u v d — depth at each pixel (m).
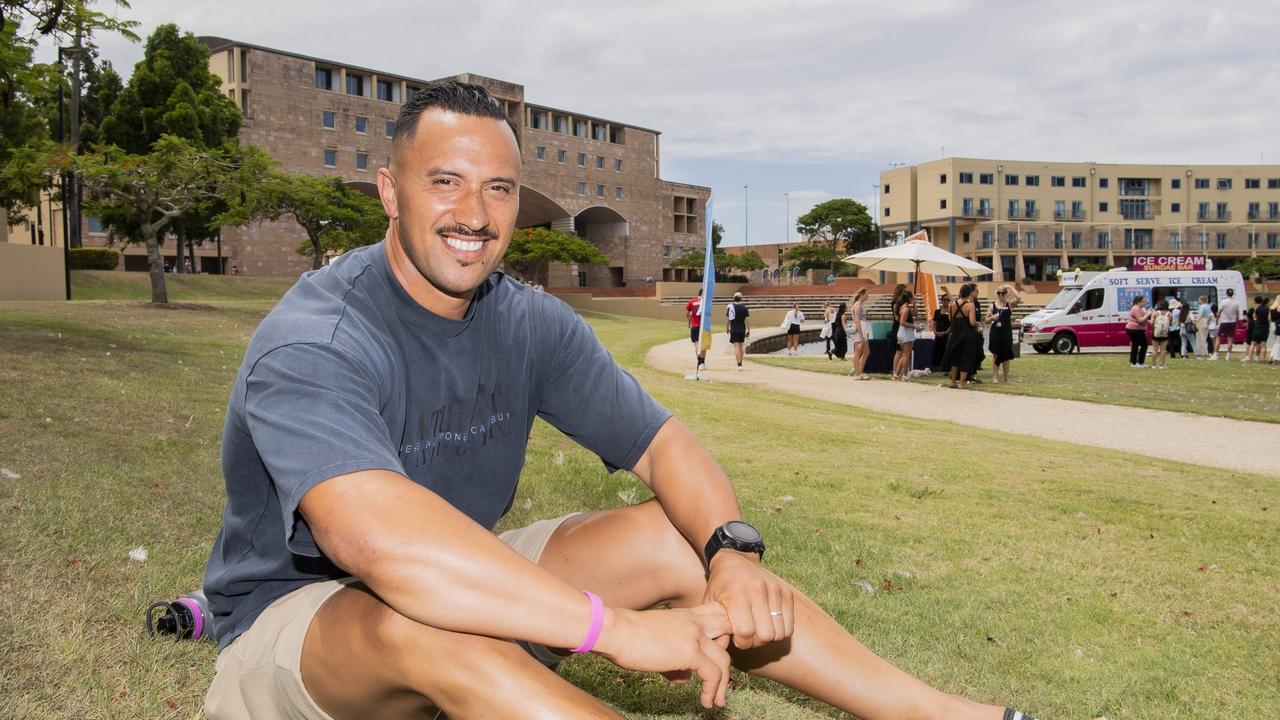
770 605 1.63
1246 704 2.96
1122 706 2.90
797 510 5.53
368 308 1.60
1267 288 83.12
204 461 5.37
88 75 51.97
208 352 12.92
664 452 1.94
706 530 1.82
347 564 1.30
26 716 2.13
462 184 1.54
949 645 3.35
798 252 99.44
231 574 1.67
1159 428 11.30
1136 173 97.81
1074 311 26.62
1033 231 95.38
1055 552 4.86
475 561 1.28
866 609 3.69
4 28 10.97
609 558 1.91
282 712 1.55
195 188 23.56
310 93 62.06
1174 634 3.66
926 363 19.62
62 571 3.14
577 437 2.00
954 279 90.19
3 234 29.06
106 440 5.66
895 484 6.48
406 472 1.67
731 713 2.54
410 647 1.32
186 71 45.28
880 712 1.68
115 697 2.27
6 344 10.88
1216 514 5.99
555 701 1.27
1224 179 99.62
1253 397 14.98
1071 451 8.97
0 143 19.77
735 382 16.66
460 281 1.58
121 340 13.27
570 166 82.19
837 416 11.32
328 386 1.42
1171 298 25.38
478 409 1.75
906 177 97.31
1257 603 4.10
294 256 61.59
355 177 64.62
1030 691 2.96
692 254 92.94
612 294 68.75
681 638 1.47
